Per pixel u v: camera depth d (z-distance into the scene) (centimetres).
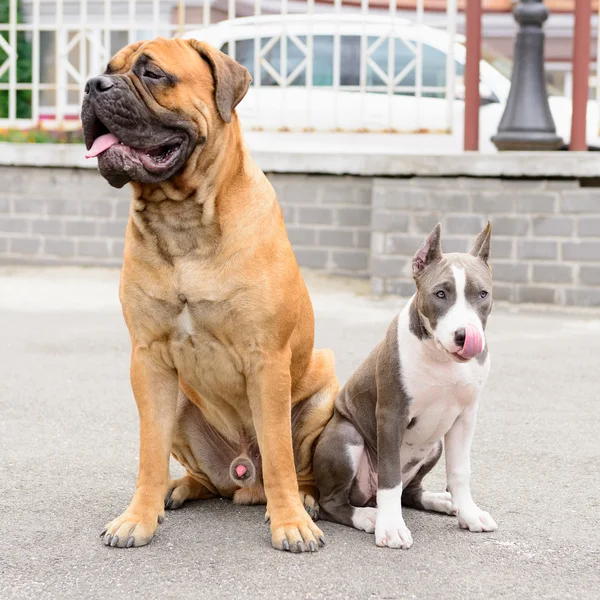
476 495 557
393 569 445
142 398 500
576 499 550
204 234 485
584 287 1201
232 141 503
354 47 1548
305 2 2373
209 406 529
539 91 1270
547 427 706
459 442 500
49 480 572
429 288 464
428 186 1237
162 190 481
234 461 521
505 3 2997
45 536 482
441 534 495
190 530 498
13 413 726
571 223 1197
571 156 1180
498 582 430
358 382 520
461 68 1512
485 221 1220
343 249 1384
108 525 481
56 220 1476
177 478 594
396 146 1438
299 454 546
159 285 488
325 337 1016
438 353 470
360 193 1370
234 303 484
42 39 2362
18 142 1545
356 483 524
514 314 1176
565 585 429
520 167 1191
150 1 2202
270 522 497
